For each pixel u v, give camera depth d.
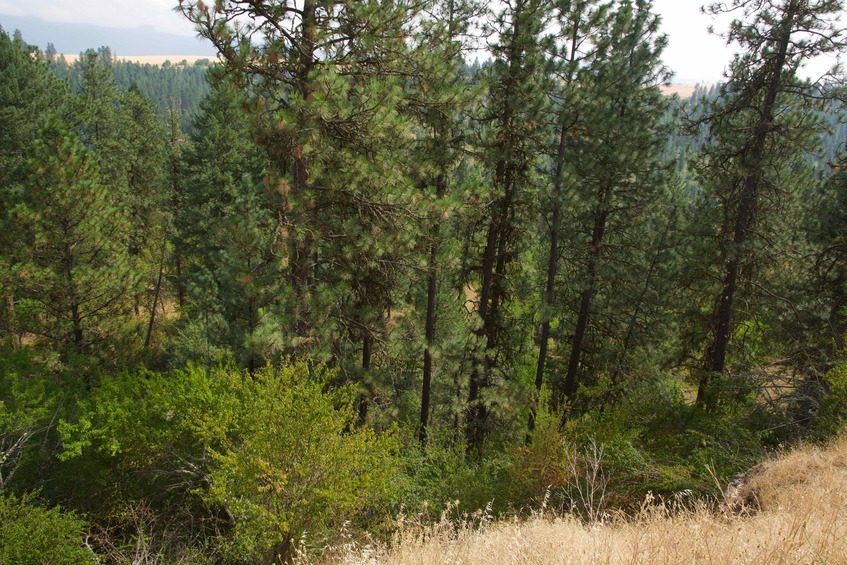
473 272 16.45
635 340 18.38
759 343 18.41
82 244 19.03
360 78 10.14
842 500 5.09
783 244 15.36
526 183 15.30
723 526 4.33
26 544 8.08
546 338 15.88
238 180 31.02
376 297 13.53
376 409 13.42
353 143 10.17
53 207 18.05
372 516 9.40
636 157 15.07
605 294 18.20
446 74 10.83
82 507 10.84
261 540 7.84
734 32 13.56
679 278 17.45
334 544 7.89
